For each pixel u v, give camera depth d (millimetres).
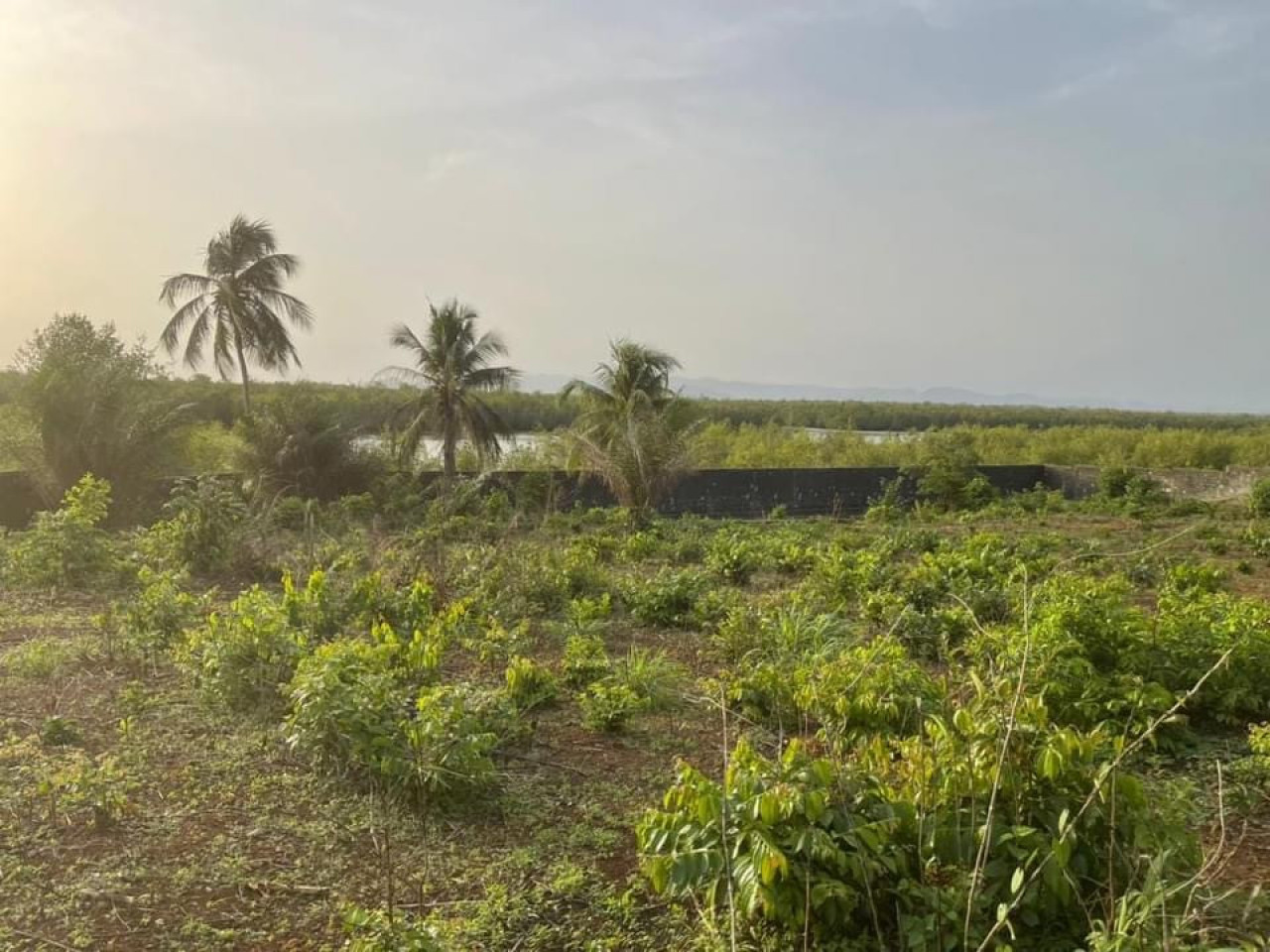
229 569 13930
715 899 4172
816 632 9273
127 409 20859
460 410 28234
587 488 25859
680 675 8688
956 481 28625
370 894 4805
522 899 4738
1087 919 3781
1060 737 4082
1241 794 5879
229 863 5086
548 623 10984
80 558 13141
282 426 23453
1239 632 7590
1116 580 11578
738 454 37000
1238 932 3709
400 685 7582
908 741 4887
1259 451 38969
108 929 4469
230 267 30641
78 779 5539
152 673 8562
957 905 3812
